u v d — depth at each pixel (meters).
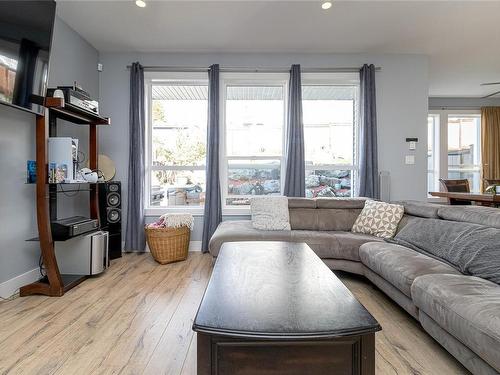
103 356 1.65
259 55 4.13
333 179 4.32
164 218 3.61
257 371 1.06
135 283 2.82
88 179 2.98
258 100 4.28
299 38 3.70
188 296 2.50
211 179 4.00
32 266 2.82
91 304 2.34
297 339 1.01
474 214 2.29
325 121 4.32
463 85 5.64
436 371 1.53
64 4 2.99
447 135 6.49
